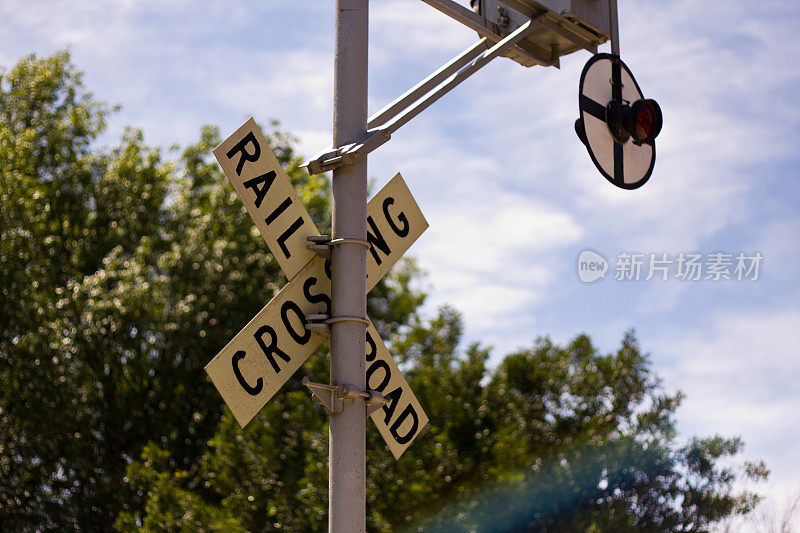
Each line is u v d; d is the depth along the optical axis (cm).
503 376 1820
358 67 416
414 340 1811
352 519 371
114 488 1831
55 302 2169
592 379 1791
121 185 2400
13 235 2109
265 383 376
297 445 1597
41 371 1905
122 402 1920
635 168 577
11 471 1911
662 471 1673
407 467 1476
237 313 2123
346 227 399
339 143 411
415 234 459
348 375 385
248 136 395
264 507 1574
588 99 552
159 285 2006
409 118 421
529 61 548
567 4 515
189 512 1467
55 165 2459
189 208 2445
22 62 2580
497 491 1538
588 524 1581
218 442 1619
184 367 2047
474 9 543
